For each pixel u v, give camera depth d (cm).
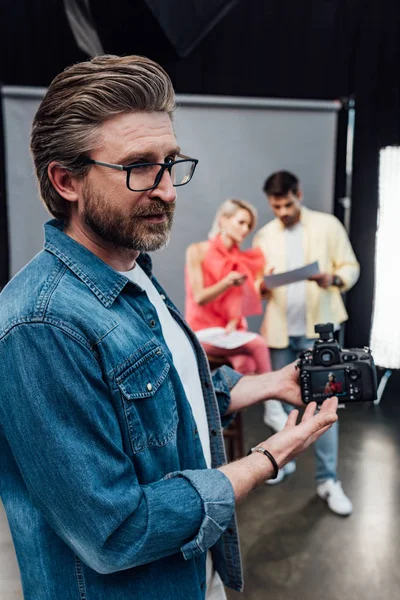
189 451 85
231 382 109
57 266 74
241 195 316
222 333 253
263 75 368
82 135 71
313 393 105
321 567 201
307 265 234
